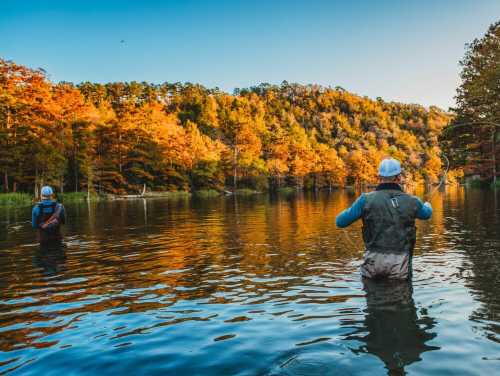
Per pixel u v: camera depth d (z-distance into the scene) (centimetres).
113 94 11519
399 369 215
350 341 256
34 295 403
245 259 573
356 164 10069
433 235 743
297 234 848
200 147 7194
